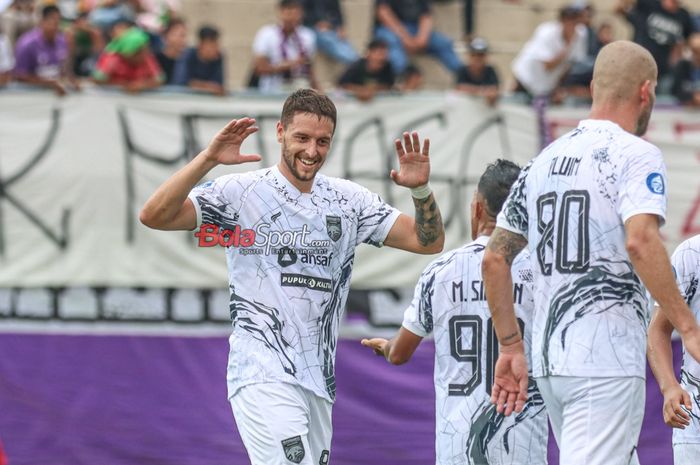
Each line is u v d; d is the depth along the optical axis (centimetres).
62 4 3891
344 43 3841
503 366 1509
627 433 1418
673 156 3197
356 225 1720
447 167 3147
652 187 1398
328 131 1664
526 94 3212
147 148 3067
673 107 3212
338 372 3023
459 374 1728
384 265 3086
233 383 1672
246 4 4131
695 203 3177
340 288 1720
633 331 1423
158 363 3008
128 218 3041
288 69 3506
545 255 1456
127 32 3325
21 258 3009
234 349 1677
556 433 1505
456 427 1725
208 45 3409
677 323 1373
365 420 3003
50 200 3030
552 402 1478
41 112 3044
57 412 2966
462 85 3428
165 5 3784
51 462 2947
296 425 1638
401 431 3000
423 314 1770
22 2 3775
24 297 3000
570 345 1423
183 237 3050
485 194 1739
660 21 3716
